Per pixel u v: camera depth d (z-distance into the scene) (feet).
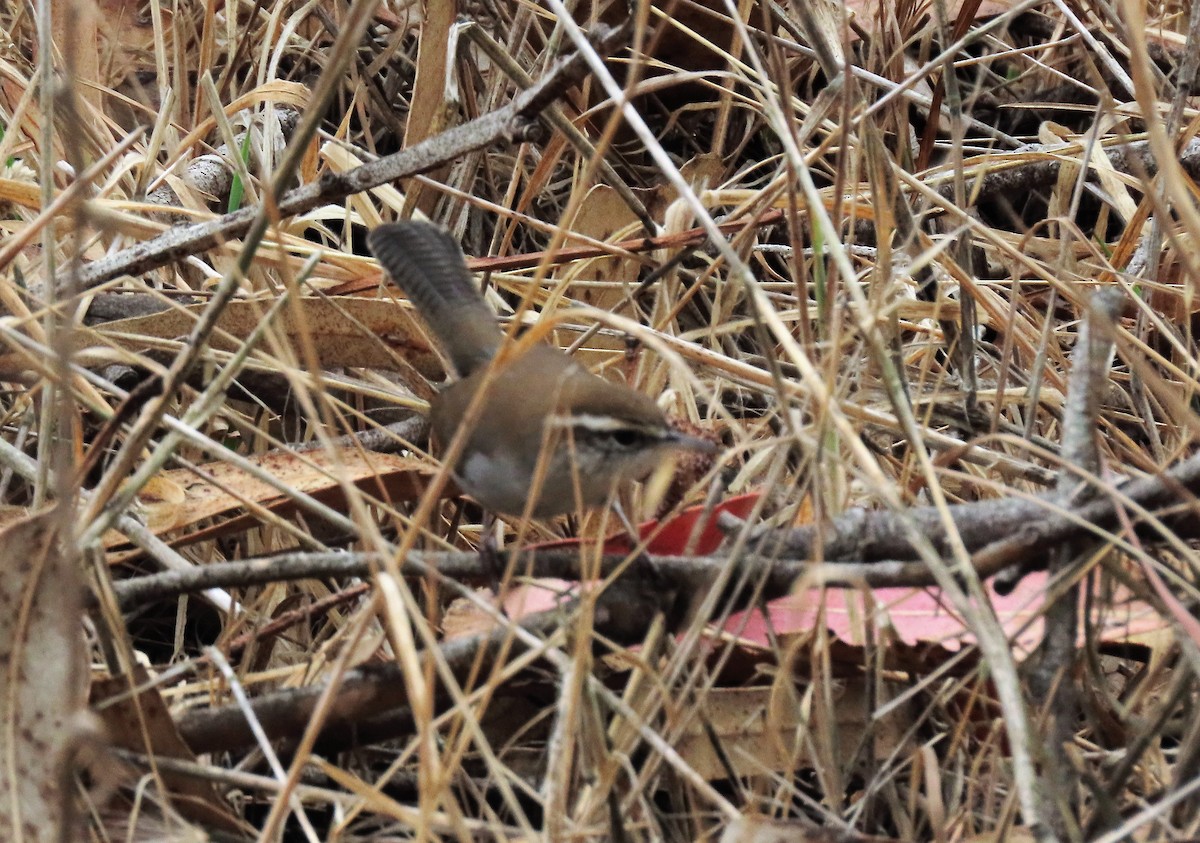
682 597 20.80
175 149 36.22
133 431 21.03
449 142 26.81
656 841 19.34
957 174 29.09
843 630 22.06
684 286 35.32
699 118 41.27
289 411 31.55
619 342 32.83
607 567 20.79
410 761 22.34
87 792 18.61
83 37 36.63
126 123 39.37
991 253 35.29
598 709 19.01
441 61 35.37
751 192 32.40
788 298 32.32
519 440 22.13
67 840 16.90
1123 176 33.71
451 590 23.49
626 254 30.14
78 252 16.96
